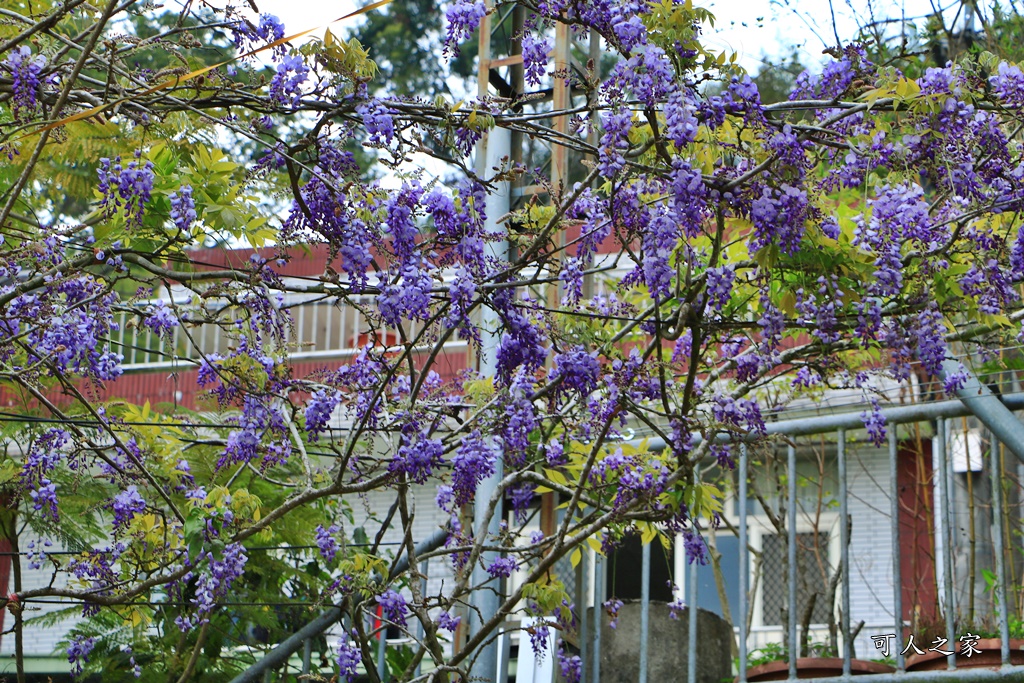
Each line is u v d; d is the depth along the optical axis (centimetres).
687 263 430
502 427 424
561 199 418
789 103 399
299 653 719
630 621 648
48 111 403
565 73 434
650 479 483
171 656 701
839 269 422
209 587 488
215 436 643
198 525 587
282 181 443
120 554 518
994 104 417
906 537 1102
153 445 513
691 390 452
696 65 390
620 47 388
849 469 1138
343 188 379
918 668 529
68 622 1116
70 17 450
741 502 549
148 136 467
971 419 895
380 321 409
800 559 968
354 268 384
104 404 525
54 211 625
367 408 444
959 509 874
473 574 582
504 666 577
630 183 426
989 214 459
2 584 1159
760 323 433
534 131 400
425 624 494
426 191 390
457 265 408
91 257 406
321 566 770
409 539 504
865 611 1101
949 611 514
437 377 498
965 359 539
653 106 384
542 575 507
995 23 891
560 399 498
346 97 381
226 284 409
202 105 389
